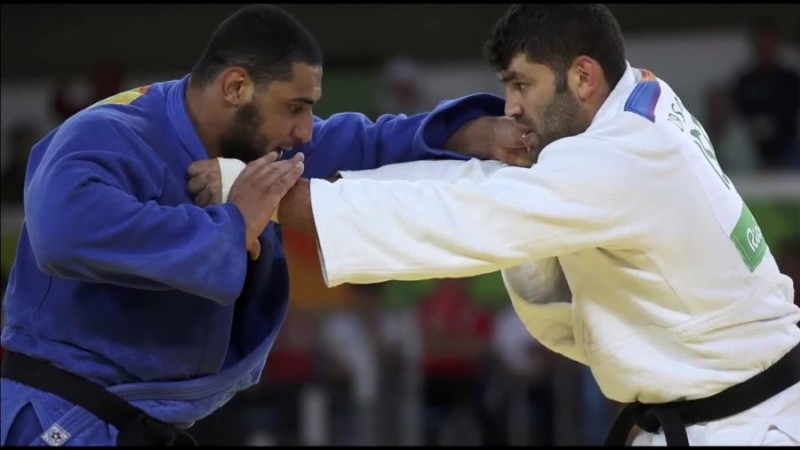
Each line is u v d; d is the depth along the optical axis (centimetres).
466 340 2292
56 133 977
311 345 2253
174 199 948
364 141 1111
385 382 2184
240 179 927
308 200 941
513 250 940
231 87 949
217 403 998
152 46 3250
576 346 1059
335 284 934
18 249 970
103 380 934
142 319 939
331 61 3183
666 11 3152
